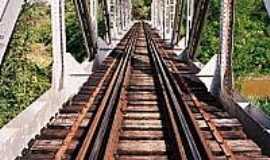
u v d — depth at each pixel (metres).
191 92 12.25
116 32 34.50
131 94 12.56
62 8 11.22
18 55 20.06
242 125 8.92
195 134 8.21
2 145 6.21
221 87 10.99
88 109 10.39
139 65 19.69
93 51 17.34
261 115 8.08
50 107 9.29
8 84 18.62
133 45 29.45
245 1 31.70
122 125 8.98
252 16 31.67
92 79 15.02
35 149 7.39
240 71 28.84
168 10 35.78
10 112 17.70
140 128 8.78
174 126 8.41
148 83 14.52
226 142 7.78
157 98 11.98
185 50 20.19
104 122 8.65
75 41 33.03
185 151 7.27
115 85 13.27
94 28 17.61
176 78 14.84
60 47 11.14
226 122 9.17
